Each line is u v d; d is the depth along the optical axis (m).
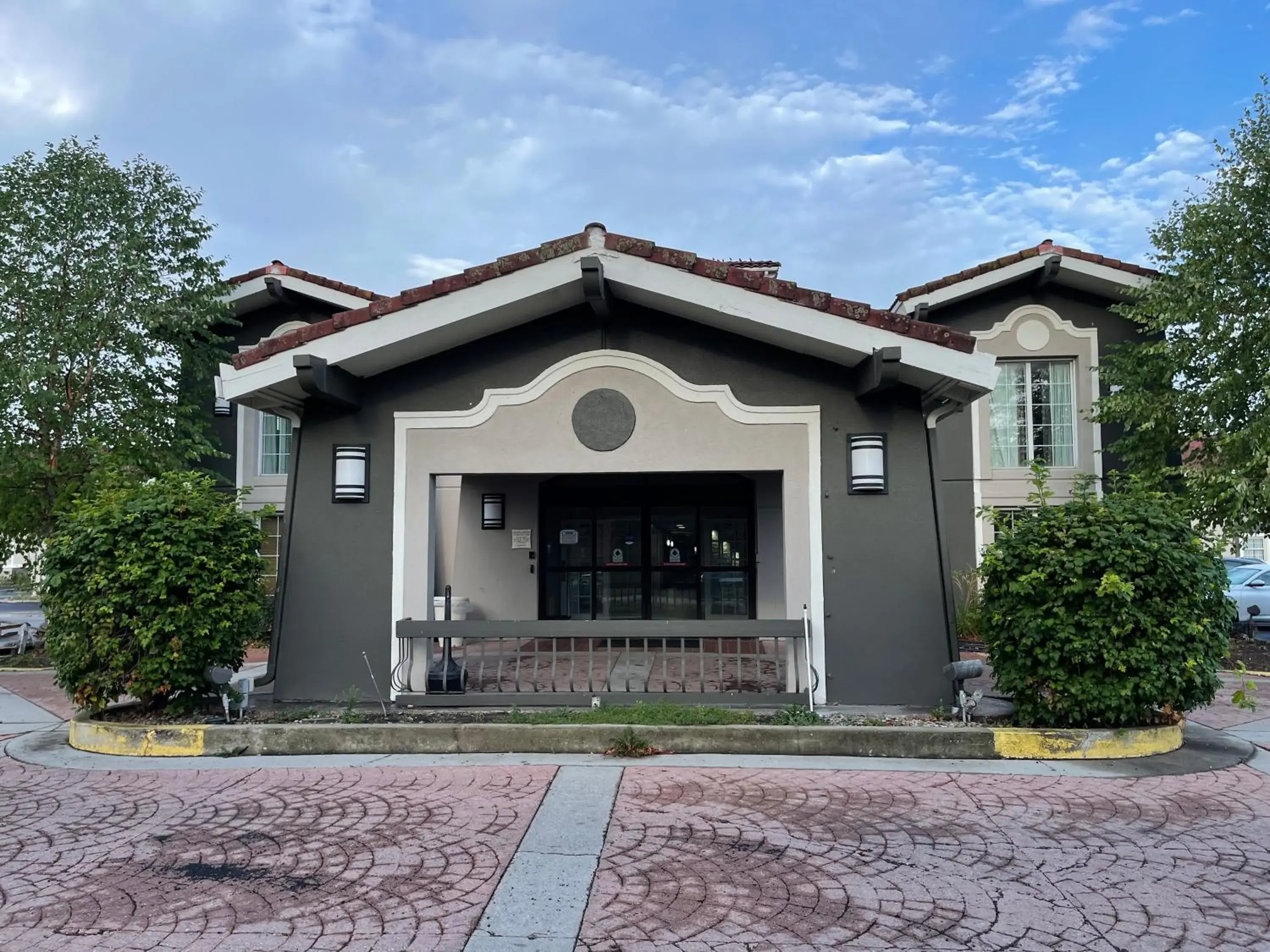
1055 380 14.04
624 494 12.88
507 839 4.70
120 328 12.79
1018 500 13.59
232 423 14.38
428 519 7.95
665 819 4.99
